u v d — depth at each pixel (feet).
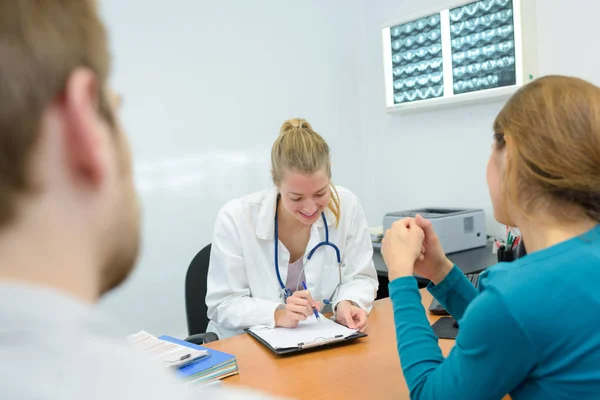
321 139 5.33
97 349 0.82
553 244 2.46
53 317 0.80
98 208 0.93
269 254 5.75
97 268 0.96
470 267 6.68
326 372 3.85
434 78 8.54
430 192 9.20
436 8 8.34
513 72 7.45
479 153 8.31
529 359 2.30
